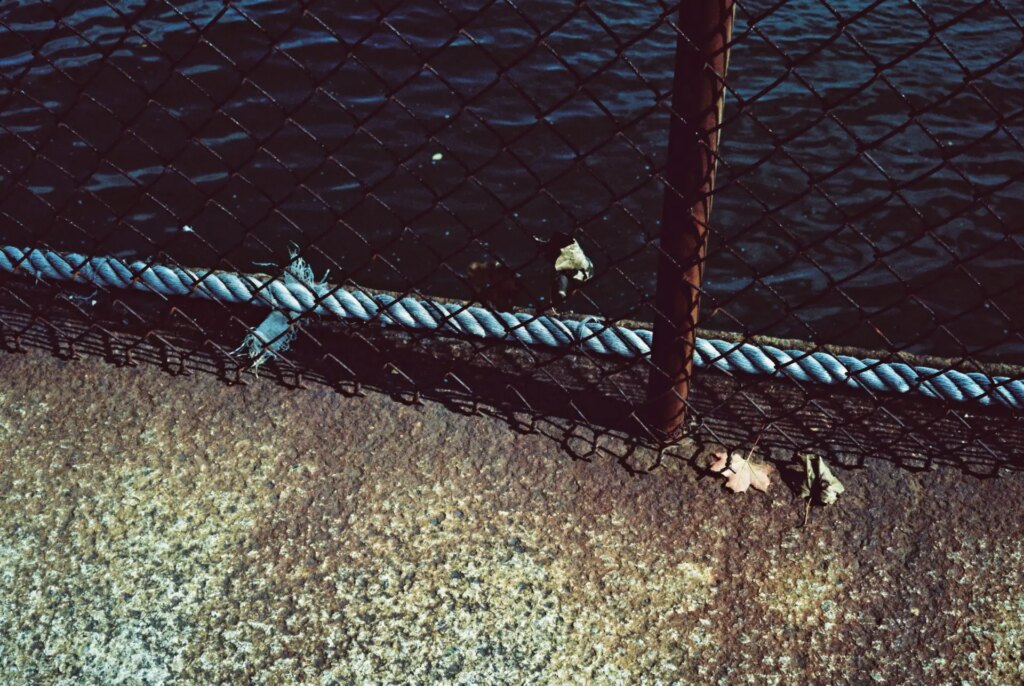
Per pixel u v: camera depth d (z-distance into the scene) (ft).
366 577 7.64
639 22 24.00
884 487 8.45
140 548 7.86
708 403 9.38
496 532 8.03
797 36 23.76
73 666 6.96
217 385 9.49
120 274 10.64
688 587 7.60
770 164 19.44
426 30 23.67
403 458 8.70
